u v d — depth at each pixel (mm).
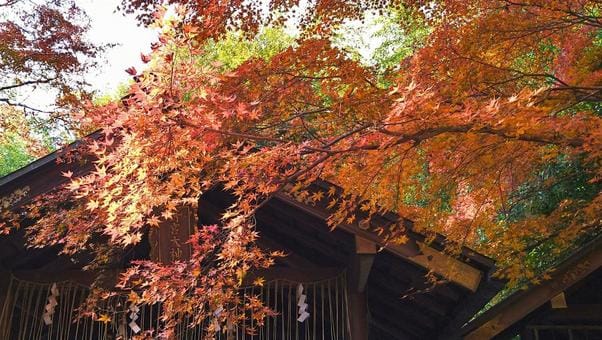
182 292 4098
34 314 5668
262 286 5516
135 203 3752
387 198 5082
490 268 5023
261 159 4191
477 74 5242
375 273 6309
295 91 4793
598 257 5762
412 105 3836
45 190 5125
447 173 5223
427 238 5035
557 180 8195
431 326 7012
